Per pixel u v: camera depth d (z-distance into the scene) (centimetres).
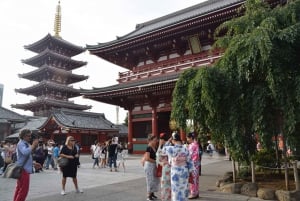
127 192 1254
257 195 1124
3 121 5797
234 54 1139
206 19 2847
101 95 3572
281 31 1048
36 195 1216
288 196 1029
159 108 3409
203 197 1120
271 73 992
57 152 2486
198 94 1183
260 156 1569
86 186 1438
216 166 2295
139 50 3706
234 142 1107
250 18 1264
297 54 1086
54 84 7125
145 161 1116
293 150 1068
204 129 1256
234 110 1113
